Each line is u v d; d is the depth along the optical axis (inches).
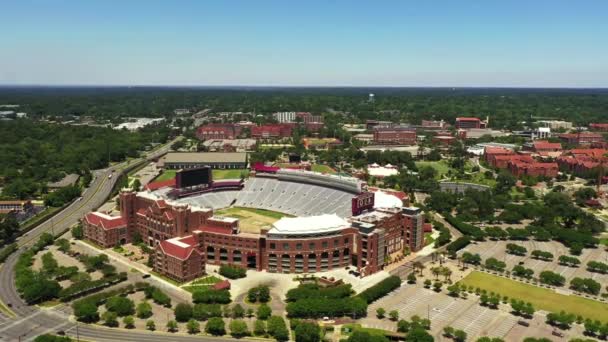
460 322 7716.5
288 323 7632.9
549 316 7568.9
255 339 7165.4
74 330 7347.4
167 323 7539.4
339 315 7869.1
